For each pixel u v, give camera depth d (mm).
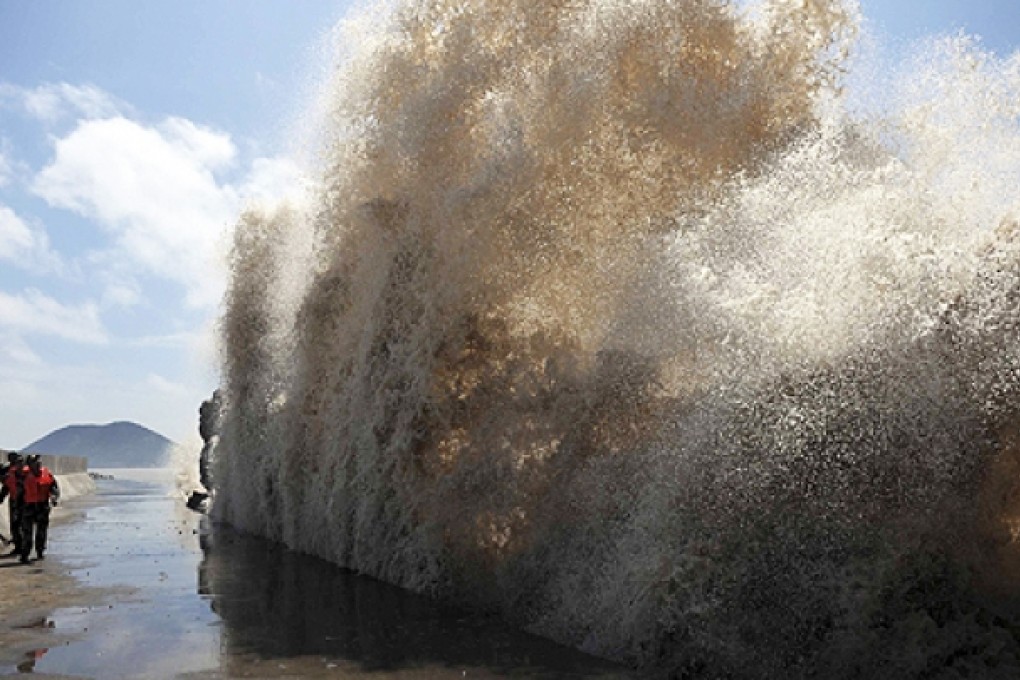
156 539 16859
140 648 7180
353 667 6520
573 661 6602
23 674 6359
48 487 13695
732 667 5863
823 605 5672
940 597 5535
